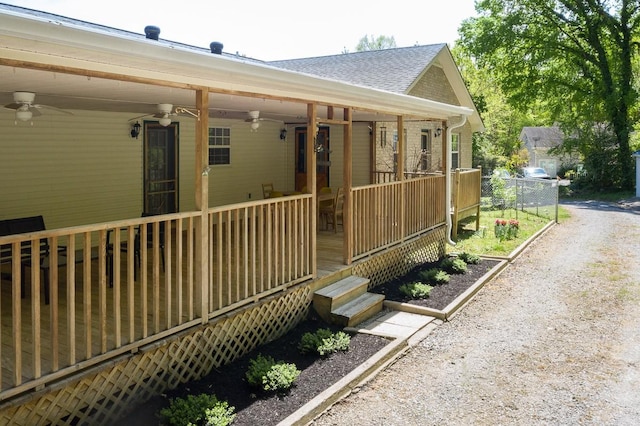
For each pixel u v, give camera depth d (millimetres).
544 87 27125
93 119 8273
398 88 12391
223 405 4141
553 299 8016
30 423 3436
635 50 26125
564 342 6176
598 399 4711
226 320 5078
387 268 8656
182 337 4570
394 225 8844
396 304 7293
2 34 2805
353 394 4734
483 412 4445
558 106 27797
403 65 14219
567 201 24375
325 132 13211
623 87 24953
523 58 27078
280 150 13117
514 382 5059
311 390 4637
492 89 35438
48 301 5559
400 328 6457
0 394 3201
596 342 6176
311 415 4219
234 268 7047
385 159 13273
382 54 15766
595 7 24516
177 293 4543
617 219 17375
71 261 3645
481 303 7766
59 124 7773
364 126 12805
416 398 4688
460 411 4461
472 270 9633
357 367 5125
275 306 5844
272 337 5844
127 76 4016
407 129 14453
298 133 13305
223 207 4965
